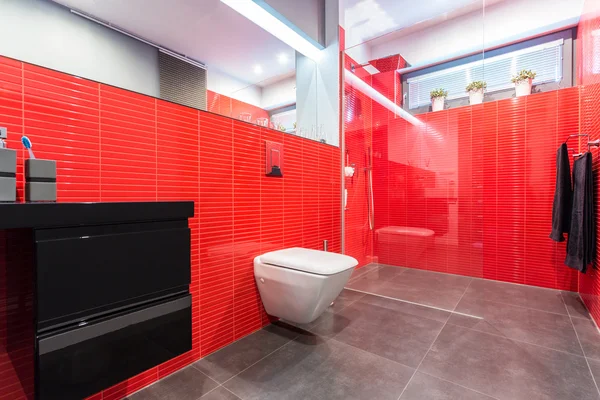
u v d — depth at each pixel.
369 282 2.50
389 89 2.99
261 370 1.21
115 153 1.00
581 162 1.82
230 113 1.65
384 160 3.00
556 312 1.83
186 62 1.42
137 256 0.76
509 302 2.02
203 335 1.29
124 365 0.73
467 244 2.63
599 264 1.61
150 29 1.28
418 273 2.75
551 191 2.29
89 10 1.10
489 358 1.30
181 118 1.22
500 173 2.49
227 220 1.40
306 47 2.28
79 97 0.92
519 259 2.43
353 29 2.88
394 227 2.93
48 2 1.00
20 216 0.56
